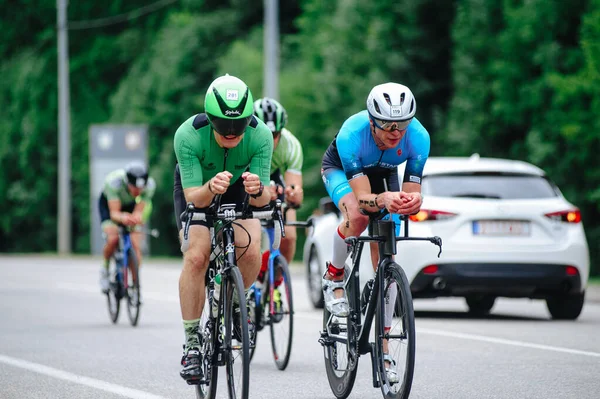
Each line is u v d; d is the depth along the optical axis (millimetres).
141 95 110625
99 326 34188
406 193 18094
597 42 56875
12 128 126938
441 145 81562
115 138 99062
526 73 68500
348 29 84875
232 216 18328
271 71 66000
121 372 23969
